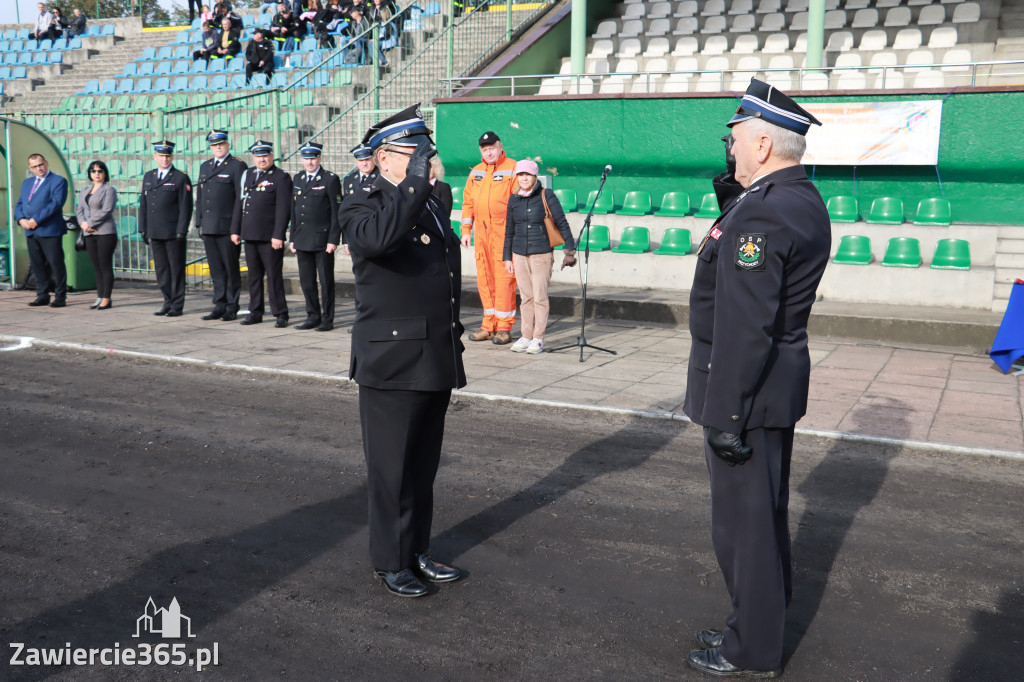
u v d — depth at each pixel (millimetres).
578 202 13273
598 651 3100
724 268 2709
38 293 10883
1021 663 3031
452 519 4320
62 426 5832
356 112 16344
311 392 6832
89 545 3959
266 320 10102
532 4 17969
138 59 23375
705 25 16703
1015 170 10789
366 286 3459
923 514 4422
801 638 3205
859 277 10328
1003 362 7508
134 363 7812
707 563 3830
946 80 13195
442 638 3182
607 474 4988
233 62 20766
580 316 10711
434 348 3463
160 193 10000
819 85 12719
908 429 5734
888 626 3293
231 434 5699
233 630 3225
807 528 4238
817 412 6168
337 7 19469
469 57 16922
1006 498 4652
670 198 12305
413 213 3238
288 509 4434
